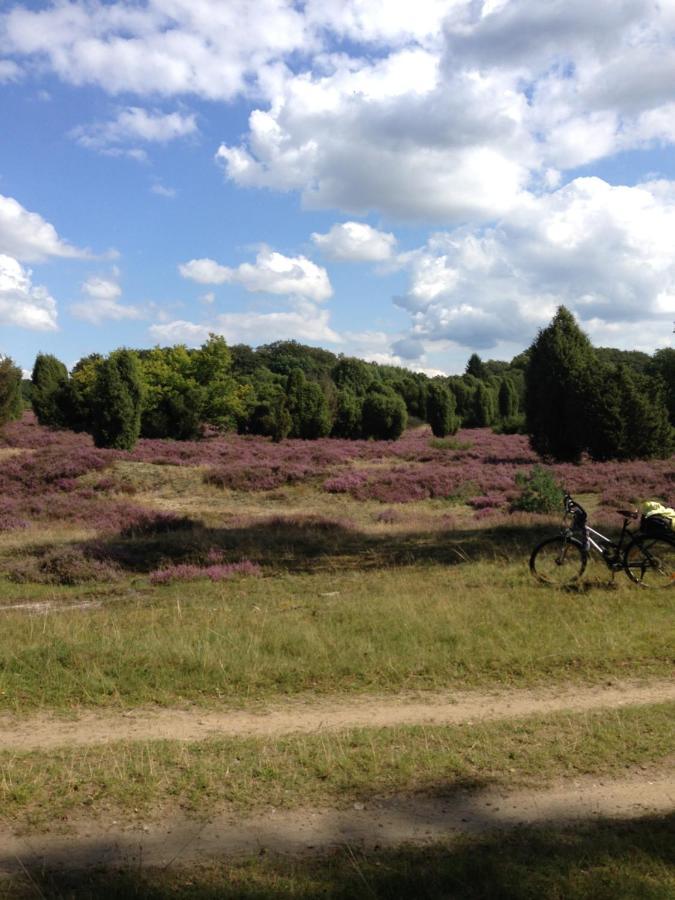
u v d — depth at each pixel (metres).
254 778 4.74
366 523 20.19
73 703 6.40
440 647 7.72
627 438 32.81
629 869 3.62
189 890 3.48
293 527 17.88
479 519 19.44
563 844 3.88
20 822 4.19
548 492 20.48
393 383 79.38
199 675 6.96
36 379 53.16
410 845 3.92
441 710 6.19
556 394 34.25
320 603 10.09
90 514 21.06
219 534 16.86
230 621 8.92
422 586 10.77
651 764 4.91
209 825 4.16
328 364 136.00
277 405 47.56
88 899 3.40
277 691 6.70
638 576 10.16
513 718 5.90
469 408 72.88
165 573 13.07
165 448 35.19
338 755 5.07
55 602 11.65
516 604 9.22
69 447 31.39
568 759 4.98
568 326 34.97
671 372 49.66
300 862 3.76
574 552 10.54
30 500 22.83
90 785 4.63
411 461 35.47
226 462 32.44
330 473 28.31
